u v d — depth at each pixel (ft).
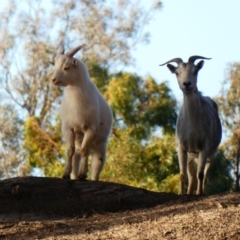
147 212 59.21
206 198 62.03
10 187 64.08
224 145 129.18
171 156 120.57
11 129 159.84
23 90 167.53
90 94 67.67
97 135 70.18
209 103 73.46
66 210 62.59
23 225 57.72
